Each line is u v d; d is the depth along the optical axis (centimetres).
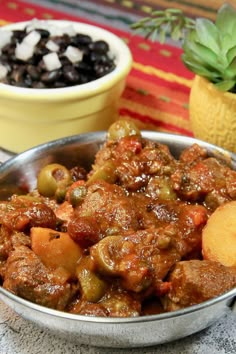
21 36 70
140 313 51
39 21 72
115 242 50
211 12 82
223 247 52
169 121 71
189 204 57
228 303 49
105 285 50
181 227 54
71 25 72
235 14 62
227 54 60
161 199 57
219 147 59
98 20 83
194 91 64
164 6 84
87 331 48
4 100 64
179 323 49
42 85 66
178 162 59
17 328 54
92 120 67
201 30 61
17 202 55
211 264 50
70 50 68
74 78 66
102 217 53
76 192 56
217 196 56
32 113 65
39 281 50
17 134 67
